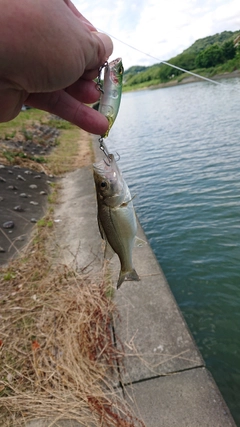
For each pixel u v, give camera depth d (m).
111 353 3.03
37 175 9.20
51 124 19.77
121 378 2.82
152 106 34.88
